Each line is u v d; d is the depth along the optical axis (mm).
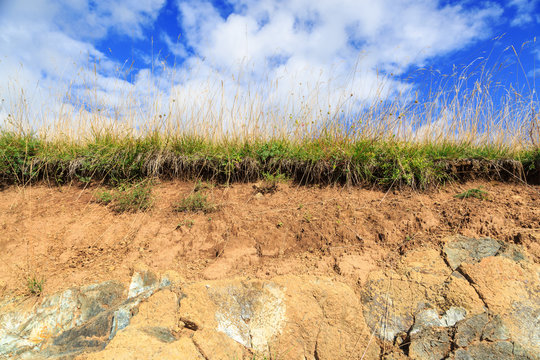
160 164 5258
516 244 3338
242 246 3789
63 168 5398
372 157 4801
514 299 2773
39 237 4188
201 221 4242
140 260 3676
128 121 5938
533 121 5027
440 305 2822
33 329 2982
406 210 4074
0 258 3861
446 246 3422
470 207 3980
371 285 3088
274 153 5129
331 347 2650
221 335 2750
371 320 2814
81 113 6141
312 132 5602
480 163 4805
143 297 3152
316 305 2918
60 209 4750
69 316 3086
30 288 3320
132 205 4645
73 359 2695
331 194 4641
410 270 3189
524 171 4707
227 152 5176
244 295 3053
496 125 5371
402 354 2568
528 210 3805
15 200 5031
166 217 4418
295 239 3840
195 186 5039
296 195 4688
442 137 5387
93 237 4148
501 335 2553
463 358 2463
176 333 2799
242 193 4852
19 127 5949
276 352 2680
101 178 5430
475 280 2967
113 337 2826
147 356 2520
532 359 2398
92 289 3295
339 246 3674
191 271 3480
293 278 3182
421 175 4527
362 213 4113
